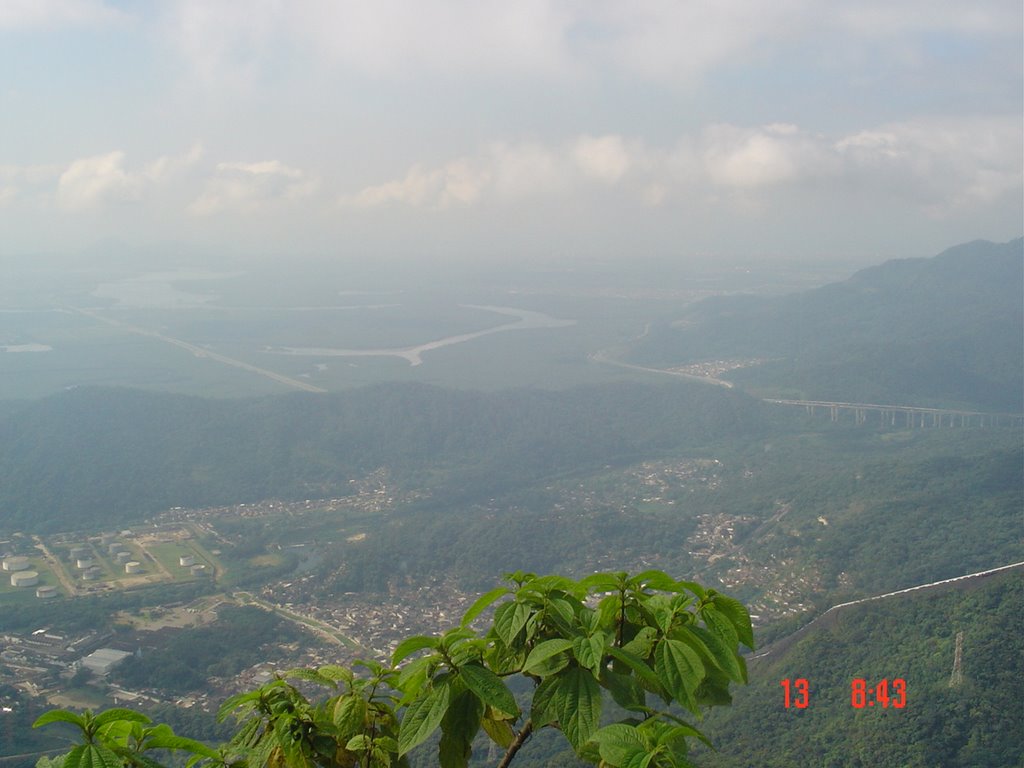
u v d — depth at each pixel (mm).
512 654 2691
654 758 2162
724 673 2520
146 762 2318
